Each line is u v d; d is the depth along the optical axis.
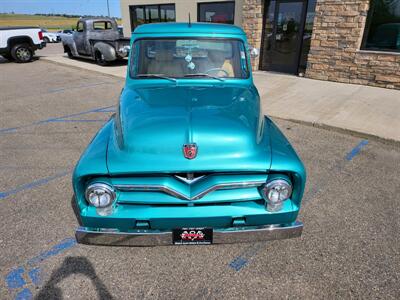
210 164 2.24
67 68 13.45
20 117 6.71
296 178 2.31
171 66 3.38
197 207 2.29
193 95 2.94
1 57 18.00
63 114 6.93
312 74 9.75
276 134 2.70
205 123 2.40
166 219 2.26
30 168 4.31
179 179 2.29
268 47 11.12
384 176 4.11
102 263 2.62
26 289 2.37
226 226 2.35
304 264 2.62
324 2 8.88
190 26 3.47
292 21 10.18
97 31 13.74
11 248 2.77
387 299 2.30
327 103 7.27
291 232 2.40
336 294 2.34
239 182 2.26
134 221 2.28
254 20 10.81
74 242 2.85
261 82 9.40
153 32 3.43
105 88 9.54
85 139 5.39
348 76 9.09
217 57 3.42
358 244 2.85
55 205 3.42
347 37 8.77
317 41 9.34
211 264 2.62
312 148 4.99
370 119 6.20
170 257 2.69
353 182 3.95
